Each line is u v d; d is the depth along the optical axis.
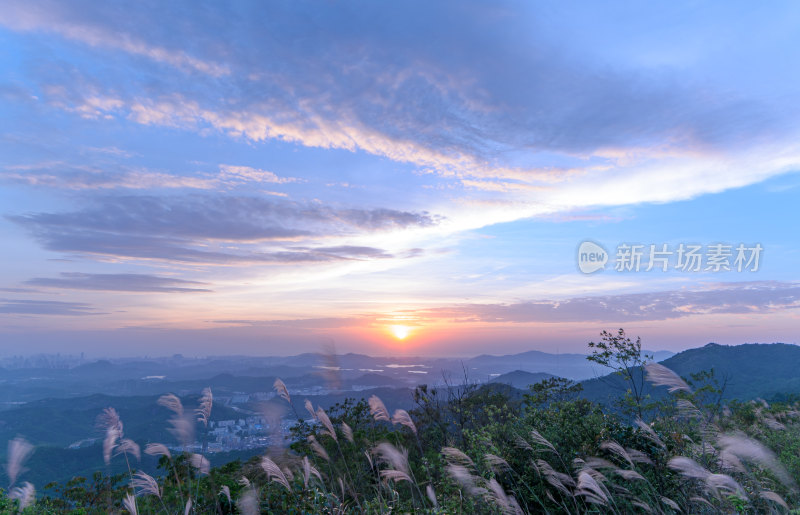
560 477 5.70
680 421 6.49
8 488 5.55
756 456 4.99
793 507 4.58
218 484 6.62
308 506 5.48
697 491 5.43
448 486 5.91
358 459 6.63
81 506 7.03
